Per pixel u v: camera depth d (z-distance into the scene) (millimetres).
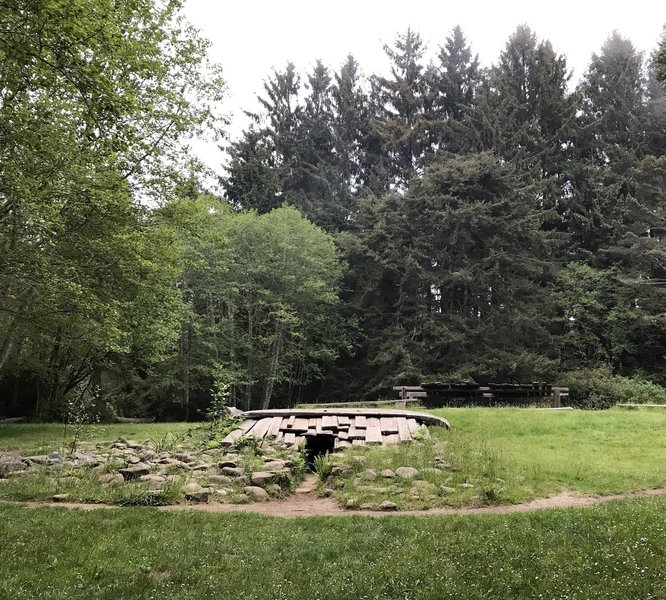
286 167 52812
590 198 42781
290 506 8266
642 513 6352
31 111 11680
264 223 35375
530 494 8312
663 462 10445
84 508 7613
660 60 19688
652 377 34906
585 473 9523
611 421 15398
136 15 11859
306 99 59625
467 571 4781
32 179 10812
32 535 6000
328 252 38156
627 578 4477
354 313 40031
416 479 9172
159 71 15203
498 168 37750
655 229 39969
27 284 13039
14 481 9219
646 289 35844
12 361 23531
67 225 14148
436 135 50719
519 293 38188
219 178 49125
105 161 14641
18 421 24703
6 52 7859
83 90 8430
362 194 51344
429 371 35750
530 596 4281
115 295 16750
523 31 49188
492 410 17984
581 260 41281
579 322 36969
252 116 56562
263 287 35844
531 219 38031
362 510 7852
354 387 39750
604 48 50625
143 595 4434
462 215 35875
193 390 35688
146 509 7457
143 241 16062
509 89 46531
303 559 5305
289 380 38531
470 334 35719
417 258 37875
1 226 12516
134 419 30453
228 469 9672
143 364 27375
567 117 44594
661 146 45062
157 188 17562
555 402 21906
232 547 5723
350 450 11172
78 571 4945
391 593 4367
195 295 34906
